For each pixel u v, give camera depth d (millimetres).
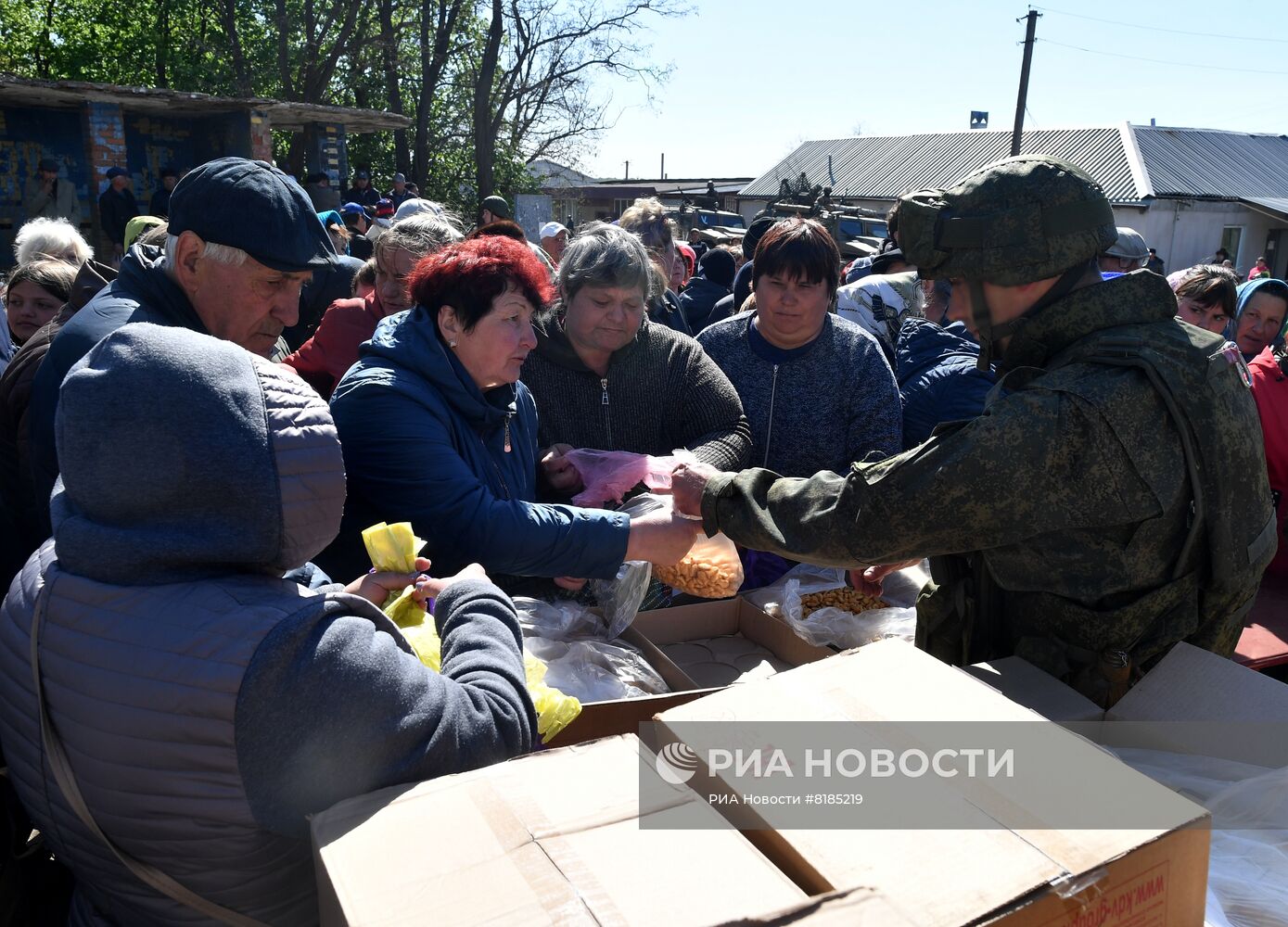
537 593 2139
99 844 1061
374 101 22562
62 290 3346
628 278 2326
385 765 1004
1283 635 2209
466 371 1900
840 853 858
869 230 13133
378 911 795
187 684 945
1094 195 1416
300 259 1651
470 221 21922
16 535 2037
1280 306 3541
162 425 959
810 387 2652
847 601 2080
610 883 824
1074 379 1343
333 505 1054
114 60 20172
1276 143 30234
